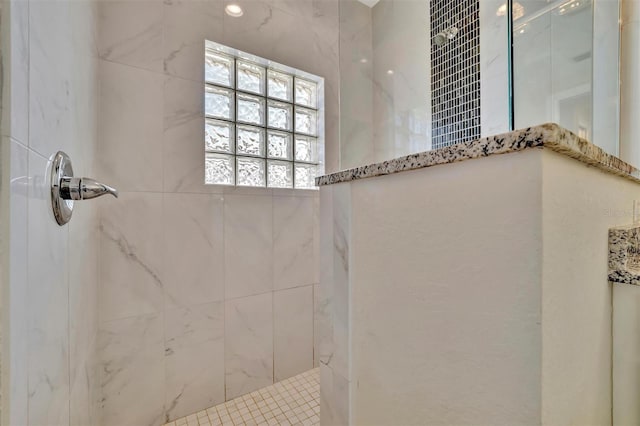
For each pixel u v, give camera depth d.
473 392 0.43
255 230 1.65
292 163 1.85
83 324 0.99
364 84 1.44
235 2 1.59
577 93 0.95
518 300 0.38
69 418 0.82
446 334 0.47
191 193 1.46
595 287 0.48
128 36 1.30
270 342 1.69
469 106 1.01
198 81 1.48
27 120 0.52
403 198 0.54
